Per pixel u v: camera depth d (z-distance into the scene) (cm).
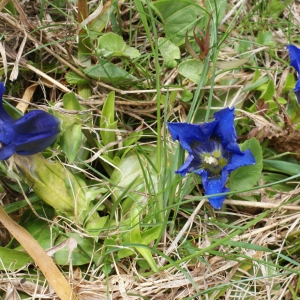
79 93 42
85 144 40
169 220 39
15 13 43
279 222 38
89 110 40
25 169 35
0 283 36
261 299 37
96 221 37
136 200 38
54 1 45
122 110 42
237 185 39
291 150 42
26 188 39
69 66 42
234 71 45
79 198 37
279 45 46
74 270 37
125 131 40
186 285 36
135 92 42
